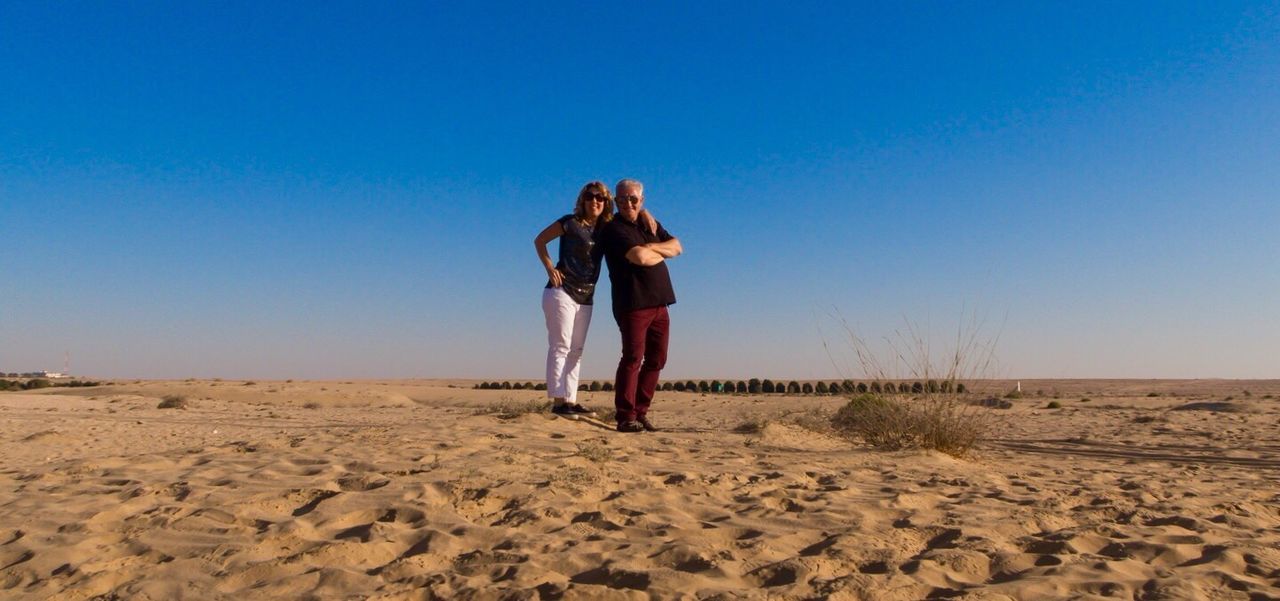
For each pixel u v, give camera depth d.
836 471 5.44
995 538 3.48
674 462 5.43
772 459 5.87
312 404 35.12
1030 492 4.83
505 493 4.05
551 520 3.64
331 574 2.80
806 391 48.59
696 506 4.03
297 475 4.57
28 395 33.38
